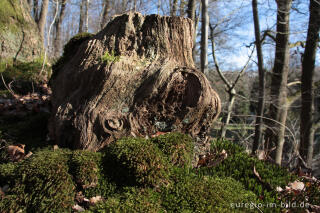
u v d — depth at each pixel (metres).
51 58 9.01
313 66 7.45
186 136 2.08
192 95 2.13
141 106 2.12
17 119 3.20
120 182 1.77
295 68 10.73
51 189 1.57
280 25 7.09
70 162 1.75
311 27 7.16
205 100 2.09
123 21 2.49
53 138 2.30
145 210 1.46
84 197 1.68
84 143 2.01
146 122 2.16
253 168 2.26
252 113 11.70
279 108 7.16
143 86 2.16
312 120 7.59
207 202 1.60
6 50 6.34
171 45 2.43
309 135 7.58
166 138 2.00
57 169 1.66
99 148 2.01
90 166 1.72
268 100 7.36
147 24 2.48
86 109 2.11
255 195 1.86
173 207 1.56
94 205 1.60
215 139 2.95
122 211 1.43
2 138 2.42
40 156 1.81
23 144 2.33
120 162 1.76
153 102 2.14
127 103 2.14
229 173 2.20
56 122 2.18
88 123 2.05
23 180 1.60
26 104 3.79
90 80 2.23
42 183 1.59
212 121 2.24
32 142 2.37
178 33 2.46
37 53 7.26
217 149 2.60
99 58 2.32
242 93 10.71
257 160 2.50
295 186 2.03
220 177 2.08
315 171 6.52
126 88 2.18
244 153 2.65
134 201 1.53
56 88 2.65
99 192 1.72
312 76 7.50
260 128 6.92
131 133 2.05
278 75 7.30
